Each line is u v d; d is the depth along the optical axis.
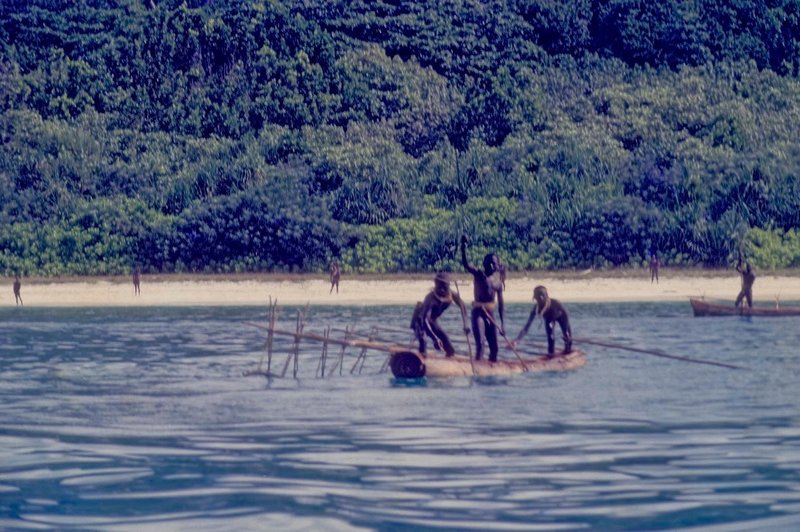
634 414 36.94
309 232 136.00
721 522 22.42
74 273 136.88
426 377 47.88
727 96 180.62
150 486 26.05
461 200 146.25
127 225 140.25
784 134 168.25
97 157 162.00
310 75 179.38
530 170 150.88
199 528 22.22
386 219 141.00
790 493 24.89
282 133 165.75
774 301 114.50
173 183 152.38
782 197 143.00
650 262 132.12
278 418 36.69
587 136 160.75
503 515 23.08
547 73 190.12
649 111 170.25
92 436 33.28
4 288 129.12
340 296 123.56
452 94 181.25
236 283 129.38
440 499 24.52
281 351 63.53
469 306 111.69
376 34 196.00
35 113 171.88
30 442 32.28
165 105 178.12
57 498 24.88
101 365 55.94
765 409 38.12
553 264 134.50
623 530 21.91
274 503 24.22
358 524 22.42
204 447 31.19
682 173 145.25
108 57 187.50
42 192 149.75
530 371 49.84
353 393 43.47
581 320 88.75
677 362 55.03
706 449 30.38
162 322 91.31
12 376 50.84
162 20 193.12
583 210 137.88
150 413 38.22
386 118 173.62
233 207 138.25
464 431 33.53
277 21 188.75
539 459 29.02
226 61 184.88
